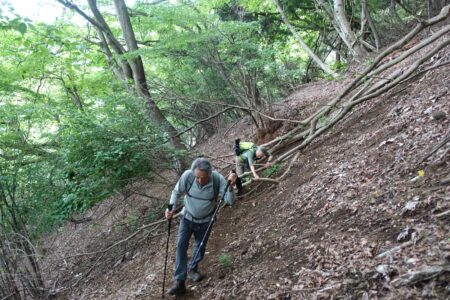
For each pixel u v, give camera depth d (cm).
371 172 491
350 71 1088
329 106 734
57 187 834
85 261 903
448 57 657
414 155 461
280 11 1302
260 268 444
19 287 716
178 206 805
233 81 1048
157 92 1170
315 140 757
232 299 417
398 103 636
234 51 993
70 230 1177
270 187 694
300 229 475
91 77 1237
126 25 1062
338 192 494
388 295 299
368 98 676
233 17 1335
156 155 800
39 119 919
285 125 944
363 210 423
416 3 1293
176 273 483
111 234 949
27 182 831
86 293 721
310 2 1448
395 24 1302
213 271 510
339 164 573
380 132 582
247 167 750
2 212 739
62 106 929
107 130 764
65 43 973
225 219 671
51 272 939
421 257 314
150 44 1223
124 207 1030
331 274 358
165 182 874
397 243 349
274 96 1341
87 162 754
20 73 1007
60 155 814
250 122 1178
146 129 840
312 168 638
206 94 1205
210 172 471
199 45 970
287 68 1305
